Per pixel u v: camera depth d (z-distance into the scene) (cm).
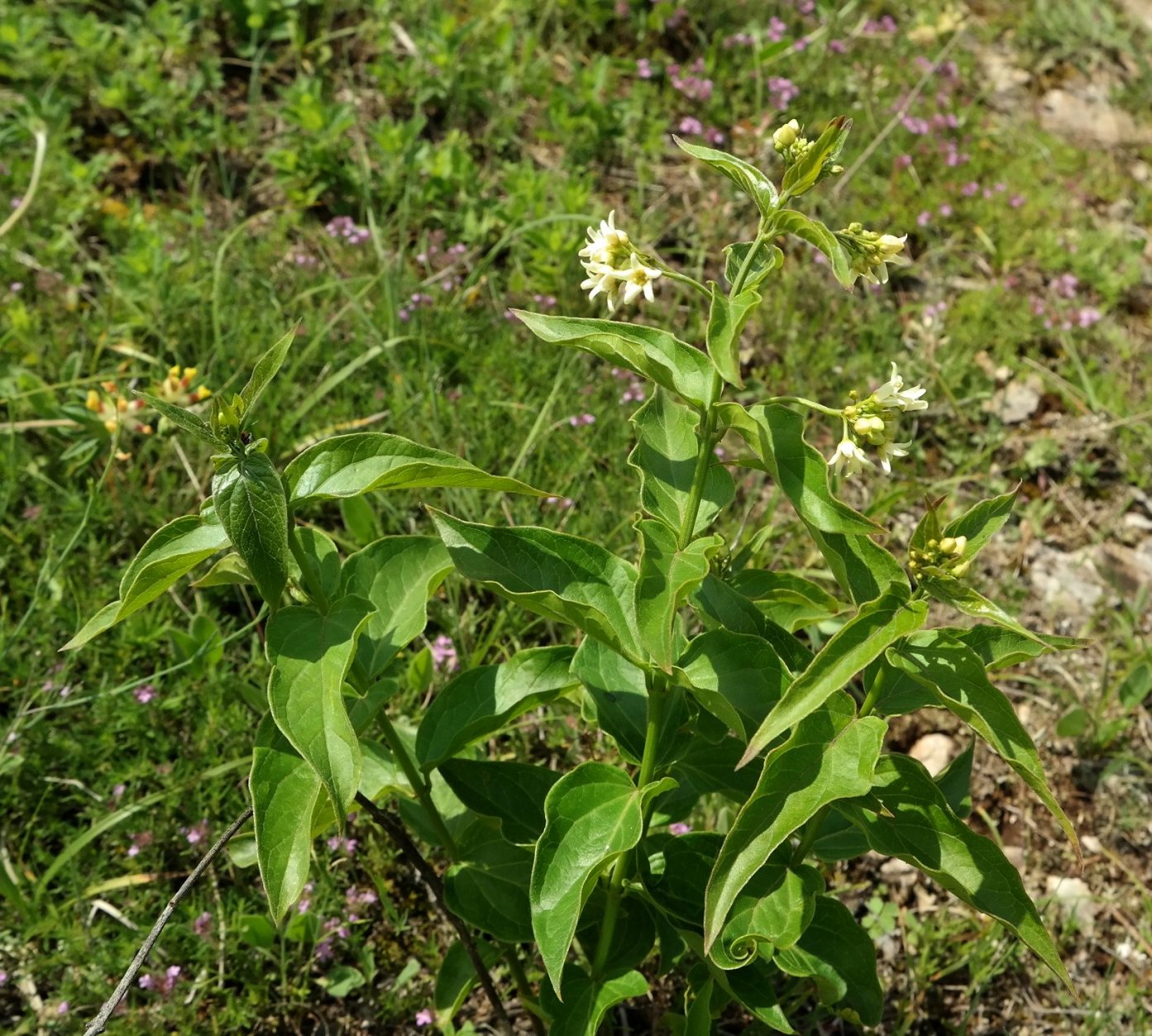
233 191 90
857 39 116
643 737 47
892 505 73
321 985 56
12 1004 53
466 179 89
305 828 39
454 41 98
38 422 68
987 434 83
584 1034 47
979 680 40
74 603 64
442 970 52
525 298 83
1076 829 66
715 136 97
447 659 64
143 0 101
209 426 38
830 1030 58
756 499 71
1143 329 95
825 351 83
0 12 96
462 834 50
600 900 50
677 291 85
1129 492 83
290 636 40
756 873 46
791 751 40
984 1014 59
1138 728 70
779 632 44
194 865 57
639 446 44
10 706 61
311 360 76
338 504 71
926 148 102
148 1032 52
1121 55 125
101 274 78
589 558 44
